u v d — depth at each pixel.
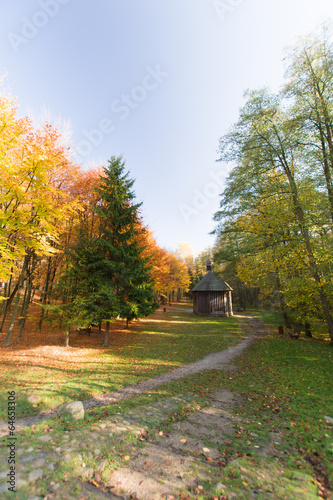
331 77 11.38
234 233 18.80
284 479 3.44
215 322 23.73
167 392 7.20
